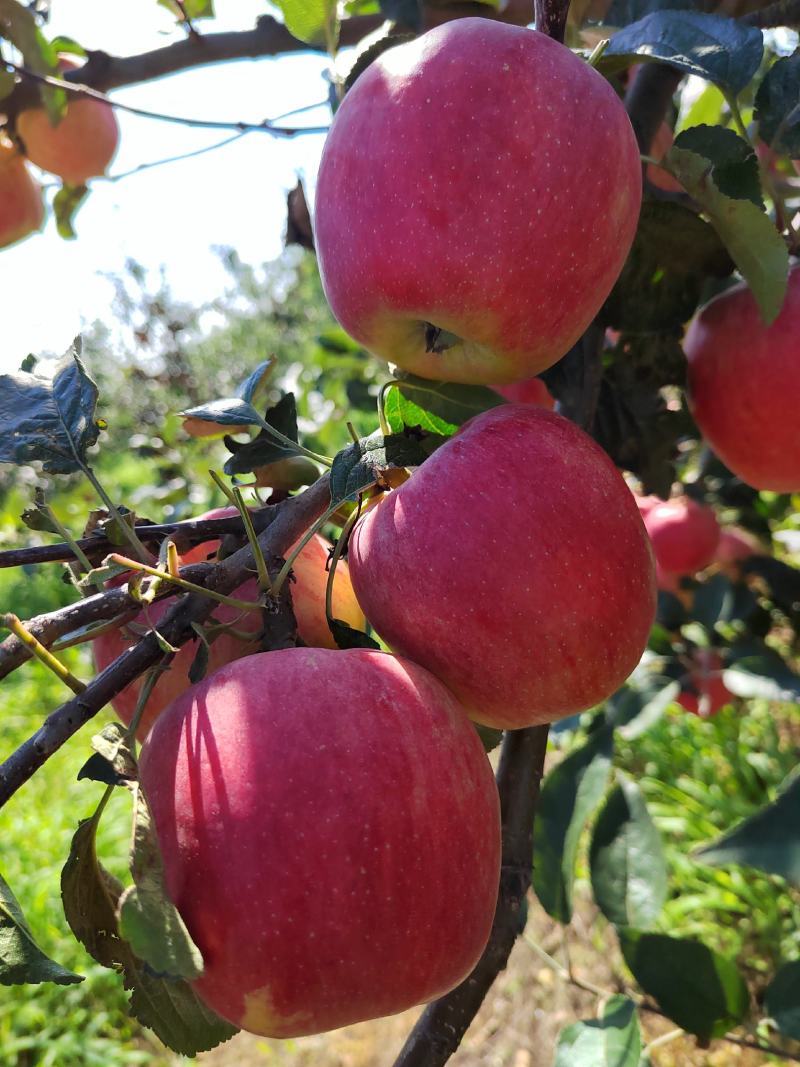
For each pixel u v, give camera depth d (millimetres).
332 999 169
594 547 204
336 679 183
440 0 321
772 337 285
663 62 254
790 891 752
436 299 208
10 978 158
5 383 227
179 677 234
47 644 177
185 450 673
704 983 308
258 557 198
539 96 200
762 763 873
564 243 204
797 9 305
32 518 195
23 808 1058
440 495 205
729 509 553
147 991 197
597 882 343
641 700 491
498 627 199
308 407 830
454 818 178
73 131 487
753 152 258
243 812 167
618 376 323
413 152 199
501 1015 783
